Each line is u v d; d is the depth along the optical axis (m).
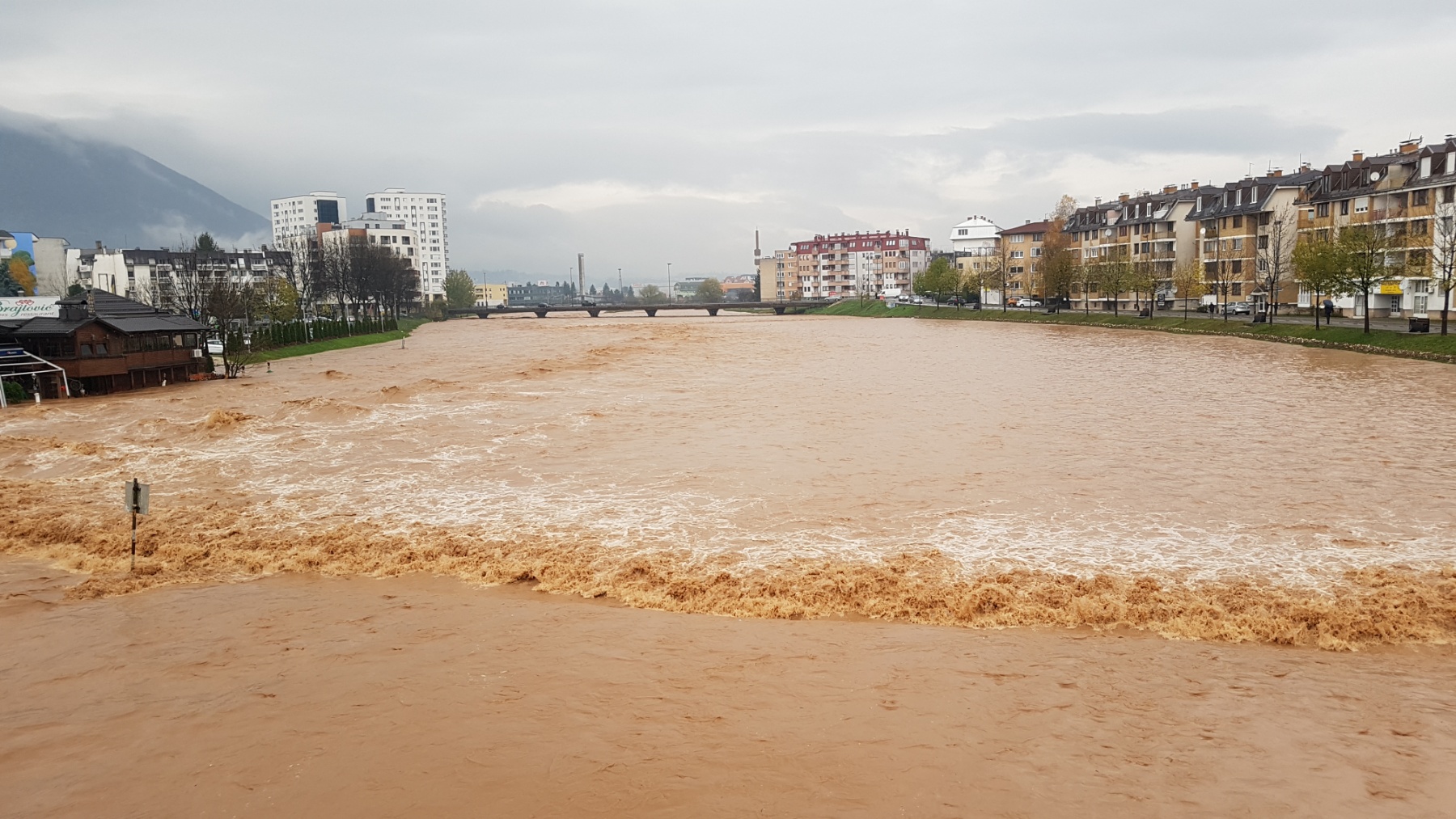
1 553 27.70
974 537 26.69
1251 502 29.72
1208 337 96.31
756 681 17.42
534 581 24.53
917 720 15.65
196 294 116.44
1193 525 27.47
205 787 13.67
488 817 12.73
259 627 20.84
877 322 173.88
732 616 21.66
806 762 14.14
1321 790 13.39
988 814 12.73
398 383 69.19
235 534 28.28
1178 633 20.23
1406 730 15.33
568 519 29.25
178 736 15.32
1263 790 13.38
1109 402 51.38
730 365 79.69
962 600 21.84
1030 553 25.22
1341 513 28.27
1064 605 21.64
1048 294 151.88
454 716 15.86
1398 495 30.16
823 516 29.09
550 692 16.86
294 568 25.62
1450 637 19.70
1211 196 134.88
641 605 22.48
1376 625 19.97
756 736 15.04
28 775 14.16
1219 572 23.52
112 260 169.75
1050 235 161.00
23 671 18.34
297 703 16.52
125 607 22.42
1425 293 89.69
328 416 49.66
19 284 131.38
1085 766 14.06
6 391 62.69
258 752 14.70
